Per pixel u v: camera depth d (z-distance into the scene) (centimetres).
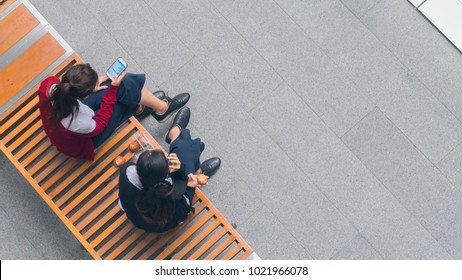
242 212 449
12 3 411
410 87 467
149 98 410
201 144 417
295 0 476
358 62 469
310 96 464
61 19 468
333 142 459
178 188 359
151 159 310
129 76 383
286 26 473
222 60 467
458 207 456
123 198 343
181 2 474
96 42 466
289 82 465
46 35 406
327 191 454
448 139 463
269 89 464
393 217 453
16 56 404
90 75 329
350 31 473
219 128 458
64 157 394
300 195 452
